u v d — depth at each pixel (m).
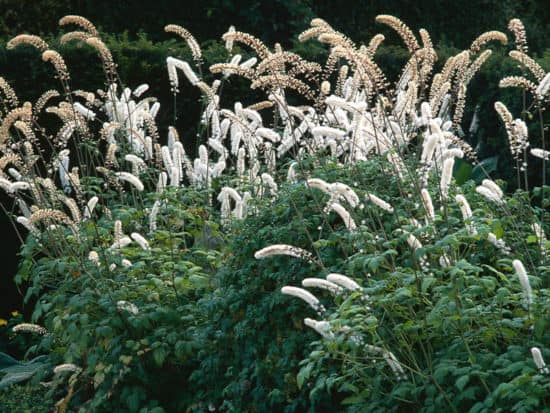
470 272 5.47
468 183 6.69
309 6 16.42
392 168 6.25
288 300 6.03
